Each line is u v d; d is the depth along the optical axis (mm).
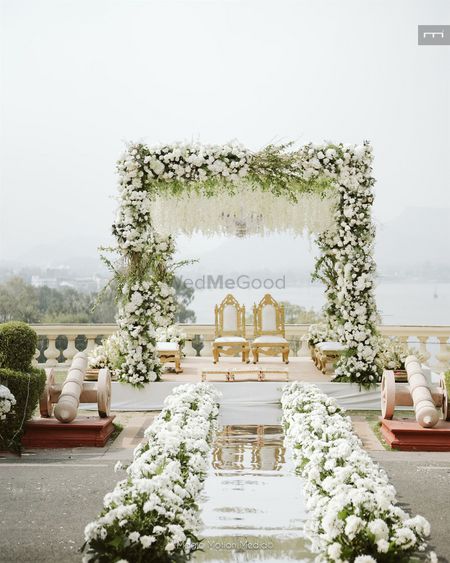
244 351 11219
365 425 8266
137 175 9211
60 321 16984
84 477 5746
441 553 4023
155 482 3850
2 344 7195
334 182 9641
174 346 10375
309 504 3998
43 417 7668
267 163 9328
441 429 6949
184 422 6312
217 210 10023
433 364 12406
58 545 4172
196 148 9273
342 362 9633
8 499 5113
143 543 3402
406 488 5418
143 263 9484
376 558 3436
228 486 5371
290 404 7551
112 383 9250
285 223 10102
